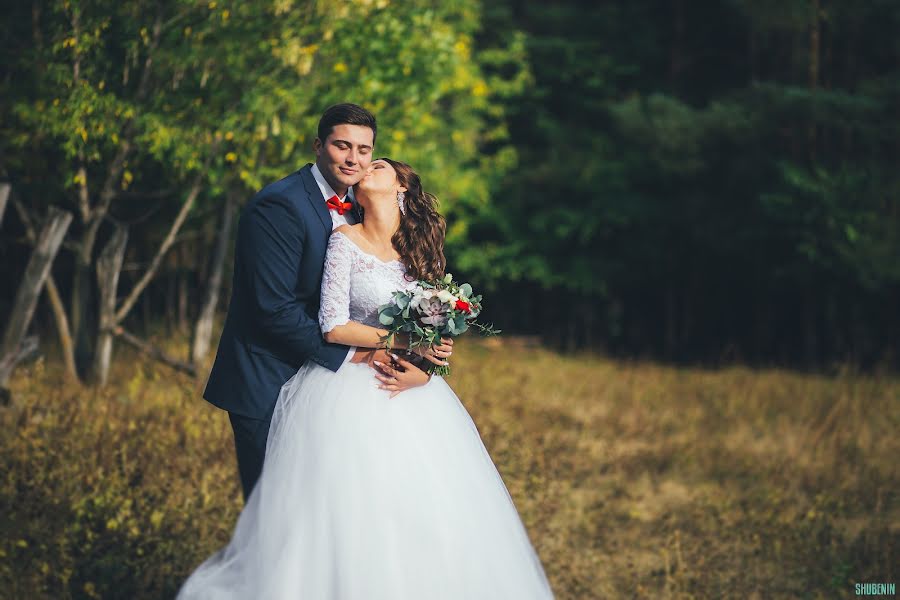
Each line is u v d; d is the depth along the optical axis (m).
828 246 13.41
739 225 14.60
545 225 16.36
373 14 7.85
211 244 10.54
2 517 4.55
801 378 11.65
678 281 16.88
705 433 8.30
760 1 13.91
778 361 15.20
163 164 7.76
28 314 6.61
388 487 3.01
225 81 7.67
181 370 8.23
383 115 8.52
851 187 13.04
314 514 2.98
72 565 4.15
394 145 8.73
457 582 2.97
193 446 6.01
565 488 6.32
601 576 4.89
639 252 16.12
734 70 16.83
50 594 3.98
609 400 9.72
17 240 8.31
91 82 6.98
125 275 10.54
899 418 9.02
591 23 17.12
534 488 6.07
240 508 5.05
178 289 11.05
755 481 6.80
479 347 14.03
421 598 2.91
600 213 15.93
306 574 2.92
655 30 16.95
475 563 3.02
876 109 13.11
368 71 7.96
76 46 6.57
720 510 6.01
